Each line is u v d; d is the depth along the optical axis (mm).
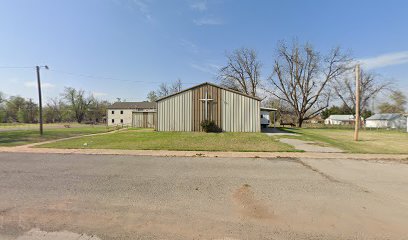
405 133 25281
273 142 13078
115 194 4582
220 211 3803
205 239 2896
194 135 16719
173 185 5223
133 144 11977
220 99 19906
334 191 4867
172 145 11633
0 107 71875
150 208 3904
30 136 17500
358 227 3258
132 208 3893
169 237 2939
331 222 3416
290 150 10312
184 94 20234
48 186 5070
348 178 5945
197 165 7410
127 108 61844
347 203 4188
